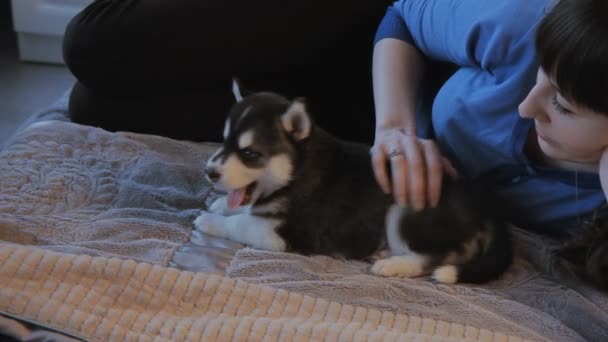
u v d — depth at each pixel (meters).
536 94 1.10
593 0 0.95
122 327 1.09
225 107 1.80
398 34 1.65
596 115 1.01
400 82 1.56
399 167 1.33
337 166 1.39
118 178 1.54
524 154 1.33
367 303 1.21
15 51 2.99
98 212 1.43
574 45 0.95
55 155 1.56
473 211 1.32
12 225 1.31
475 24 1.34
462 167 1.45
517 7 1.29
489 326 1.17
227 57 1.73
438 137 1.47
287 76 1.86
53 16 2.75
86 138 1.64
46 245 1.29
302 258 1.33
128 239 1.34
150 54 1.68
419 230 1.32
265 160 1.33
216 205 1.49
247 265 1.28
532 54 1.25
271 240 1.37
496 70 1.34
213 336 1.09
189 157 1.69
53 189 1.45
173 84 1.75
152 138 1.69
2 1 3.25
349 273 1.32
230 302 1.17
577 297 1.23
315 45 1.78
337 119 1.97
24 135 1.62
